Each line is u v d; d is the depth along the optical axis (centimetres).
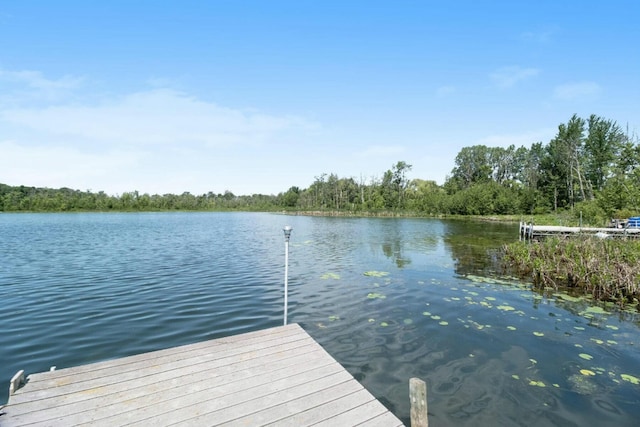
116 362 456
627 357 609
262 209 9600
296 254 1742
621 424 425
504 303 924
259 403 370
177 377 420
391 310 855
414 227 3628
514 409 454
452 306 892
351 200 8438
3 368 541
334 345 648
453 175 8081
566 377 538
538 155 6097
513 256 1502
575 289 1074
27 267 1350
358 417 350
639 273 1001
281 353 496
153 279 1159
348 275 1250
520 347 646
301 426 332
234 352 497
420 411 333
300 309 857
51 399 364
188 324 744
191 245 2080
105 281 1125
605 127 4272
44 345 627
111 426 324
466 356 607
